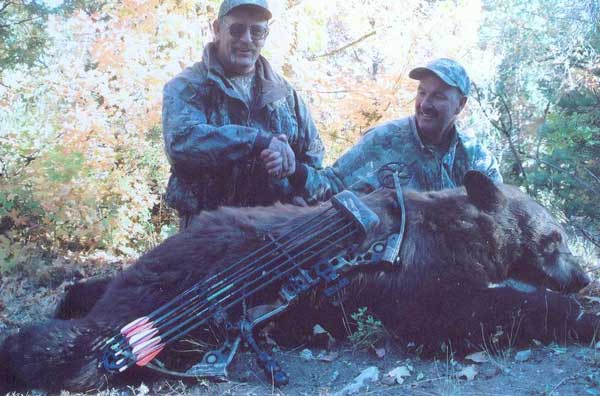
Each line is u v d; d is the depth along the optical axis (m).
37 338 1.87
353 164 2.75
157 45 3.95
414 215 2.11
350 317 2.08
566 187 3.62
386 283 2.04
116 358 1.82
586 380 1.74
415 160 2.72
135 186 3.98
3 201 3.56
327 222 2.05
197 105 2.56
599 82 4.92
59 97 4.12
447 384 1.79
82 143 3.90
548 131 3.77
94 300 2.45
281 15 4.05
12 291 3.01
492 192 2.16
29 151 3.86
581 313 2.01
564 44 6.83
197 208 2.65
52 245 3.70
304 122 2.80
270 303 1.98
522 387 1.75
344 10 4.48
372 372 1.86
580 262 2.69
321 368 1.95
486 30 8.24
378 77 4.48
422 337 2.00
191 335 1.94
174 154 2.48
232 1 2.54
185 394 1.81
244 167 2.60
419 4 4.74
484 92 5.42
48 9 4.77
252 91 2.69
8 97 4.19
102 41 3.93
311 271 1.97
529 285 2.20
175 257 2.04
